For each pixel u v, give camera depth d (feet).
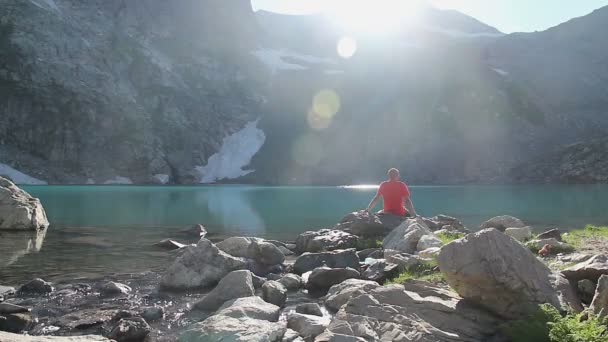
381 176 256.73
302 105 326.03
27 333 19.27
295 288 27.86
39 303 23.57
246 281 24.49
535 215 71.56
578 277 20.44
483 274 18.58
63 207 87.97
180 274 27.91
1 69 235.40
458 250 19.57
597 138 263.08
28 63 240.73
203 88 317.22
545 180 231.09
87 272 31.30
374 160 269.64
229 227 58.03
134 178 248.11
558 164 240.94
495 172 248.52
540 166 244.22
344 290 23.43
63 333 19.42
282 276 29.78
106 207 89.81
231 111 315.17
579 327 14.97
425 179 249.96
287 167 268.82
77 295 25.35
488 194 135.33
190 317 22.06
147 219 67.41
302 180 254.27
